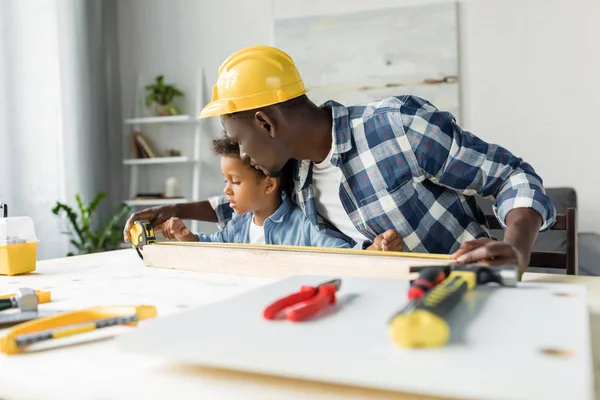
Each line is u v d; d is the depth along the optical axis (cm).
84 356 42
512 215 80
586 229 276
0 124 275
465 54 290
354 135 106
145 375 38
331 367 33
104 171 335
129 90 353
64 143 307
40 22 296
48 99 299
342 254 75
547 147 280
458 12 290
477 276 52
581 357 32
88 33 323
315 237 123
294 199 136
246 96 96
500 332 38
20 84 285
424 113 101
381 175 105
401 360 32
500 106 286
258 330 39
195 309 46
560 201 216
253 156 104
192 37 341
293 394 34
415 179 103
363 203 108
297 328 40
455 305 41
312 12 314
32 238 88
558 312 43
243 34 330
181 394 35
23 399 38
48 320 47
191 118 334
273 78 96
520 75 283
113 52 354
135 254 107
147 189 351
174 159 327
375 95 300
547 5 278
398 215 106
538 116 281
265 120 99
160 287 71
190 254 86
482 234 111
